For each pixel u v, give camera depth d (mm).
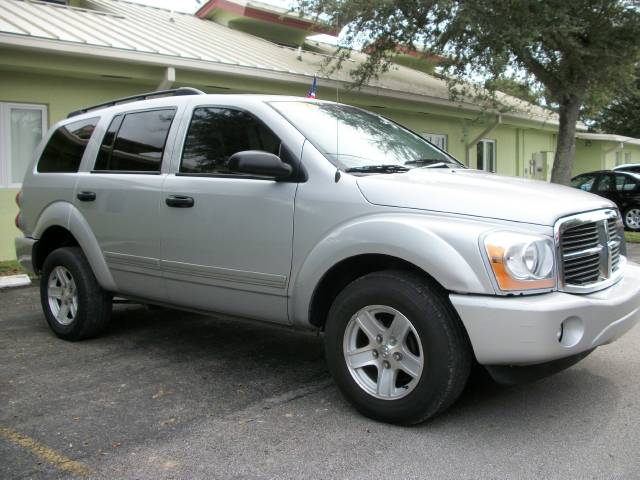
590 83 14031
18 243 5812
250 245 3982
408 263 3445
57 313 5480
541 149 22844
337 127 4227
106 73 9523
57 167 5539
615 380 4219
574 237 3412
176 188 4395
